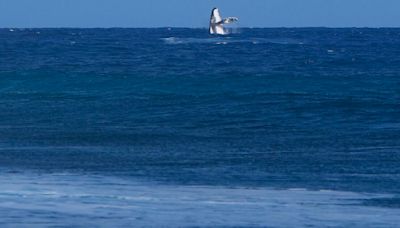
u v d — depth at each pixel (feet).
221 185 191.11
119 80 474.49
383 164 219.41
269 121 317.01
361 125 305.12
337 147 251.60
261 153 240.73
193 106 365.81
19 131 290.76
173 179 198.59
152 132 289.74
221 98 390.01
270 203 171.12
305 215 160.15
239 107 356.79
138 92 435.12
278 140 268.41
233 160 227.81
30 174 204.64
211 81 463.42
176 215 159.12
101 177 201.05
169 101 386.93
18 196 175.63
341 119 320.09
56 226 150.10
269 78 472.85
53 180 196.24
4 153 240.12
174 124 312.50
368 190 185.26
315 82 466.70
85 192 180.96
